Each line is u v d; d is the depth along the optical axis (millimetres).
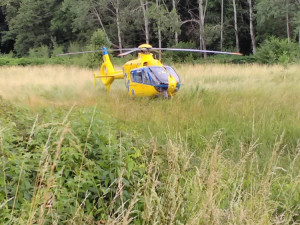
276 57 30625
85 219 3883
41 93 14352
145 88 12359
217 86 15555
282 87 14242
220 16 48094
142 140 5688
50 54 52688
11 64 37594
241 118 9156
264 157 6477
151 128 8398
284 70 20750
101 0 44469
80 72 26312
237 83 16469
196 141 7270
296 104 10625
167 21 40406
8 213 3564
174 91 12391
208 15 48094
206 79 20109
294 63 26906
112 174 4469
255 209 4055
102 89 16375
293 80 17078
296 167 5879
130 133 5859
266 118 8914
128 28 47469
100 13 48688
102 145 4906
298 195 4805
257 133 7812
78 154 4531
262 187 4438
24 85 17906
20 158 4320
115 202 4270
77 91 15320
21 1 61250
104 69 16844
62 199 3900
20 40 56656
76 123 5203
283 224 4234
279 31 44406
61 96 13688
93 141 5031
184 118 9133
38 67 31156
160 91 12172
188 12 46375
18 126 5965
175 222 3924
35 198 3564
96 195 4324
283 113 9391
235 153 6715
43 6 56094
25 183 3992
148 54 13109
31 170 4324
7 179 4129
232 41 46406
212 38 41625
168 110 10055
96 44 32719
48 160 3637
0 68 31562
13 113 7055
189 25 49125
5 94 13500
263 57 31562
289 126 8227
